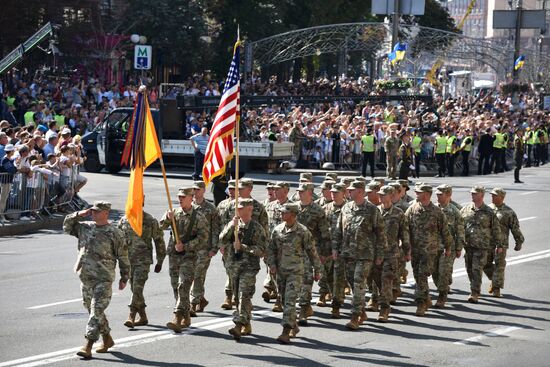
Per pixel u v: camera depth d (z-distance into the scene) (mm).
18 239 57531
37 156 64125
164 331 35344
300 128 102062
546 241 60469
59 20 124812
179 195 36188
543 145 133250
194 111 92438
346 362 31750
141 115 34656
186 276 35719
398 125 108750
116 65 136125
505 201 81750
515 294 44562
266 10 172625
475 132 121250
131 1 149250
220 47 170125
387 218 38594
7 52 119875
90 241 31875
